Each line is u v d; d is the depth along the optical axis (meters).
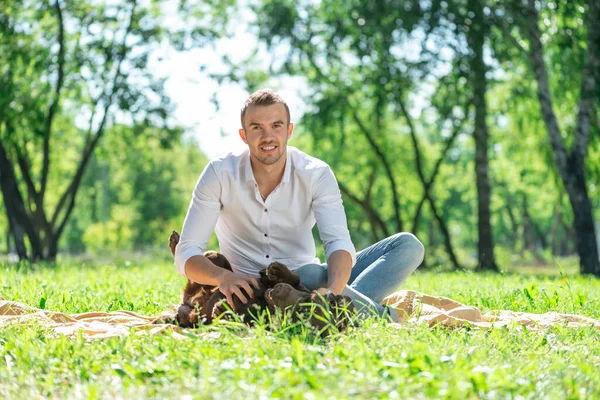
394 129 33.75
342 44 27.14
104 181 52.56
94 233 51.66
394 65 24.62
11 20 23.91
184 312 5.48
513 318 6.28
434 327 5.45
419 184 36.50
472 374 3.51
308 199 5.48
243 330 4.71
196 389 3.41
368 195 33.12
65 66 24.95
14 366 4.07
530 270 26.73
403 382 3.41
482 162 25.55
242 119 5.30
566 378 3.66
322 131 27.75
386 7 23.11
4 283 9.58
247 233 5.59
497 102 28.91
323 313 4.70
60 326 5.54
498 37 23.95
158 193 57.59
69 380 3.83
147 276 12.18
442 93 25.11
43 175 25.62
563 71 22.67
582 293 9.34
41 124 24.02
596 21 20.22
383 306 5.59
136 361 4.03
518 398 3.34
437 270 10.86
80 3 24.97
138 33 25.31
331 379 3.44
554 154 20.67
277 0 26.55
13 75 23.80
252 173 5.41
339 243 5.32
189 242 5.38
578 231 20.39
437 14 22.23
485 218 25.53
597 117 23.23
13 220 23.36
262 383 3.48
